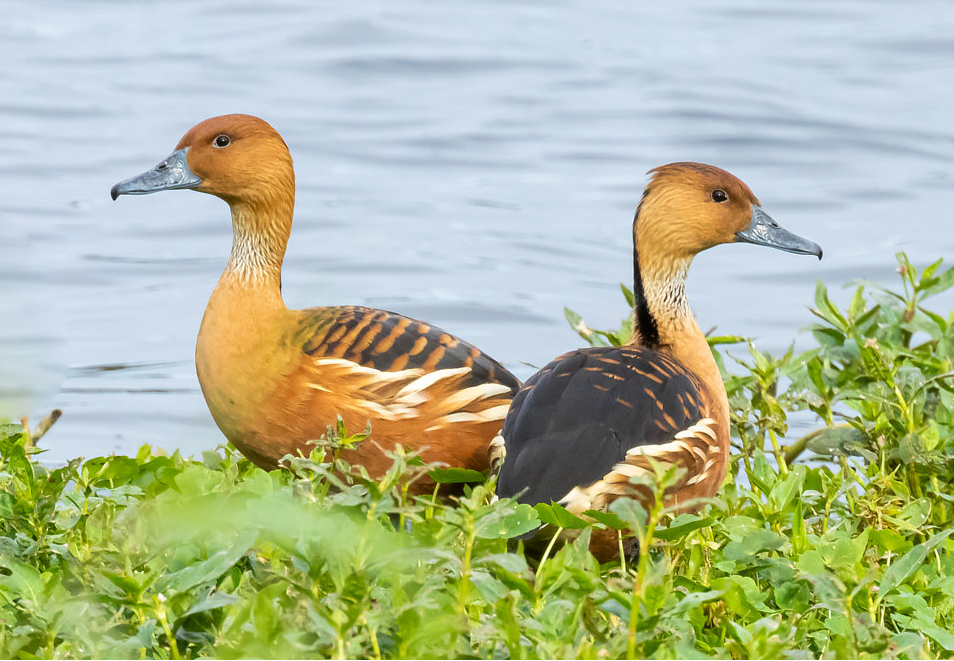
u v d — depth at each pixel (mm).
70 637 7430
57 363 18703
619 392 9273
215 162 11422
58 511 9469
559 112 35562
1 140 31953
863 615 7816
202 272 23797
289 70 40219
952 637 7777
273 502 7410
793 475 9922
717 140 32781
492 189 29469
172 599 7301
